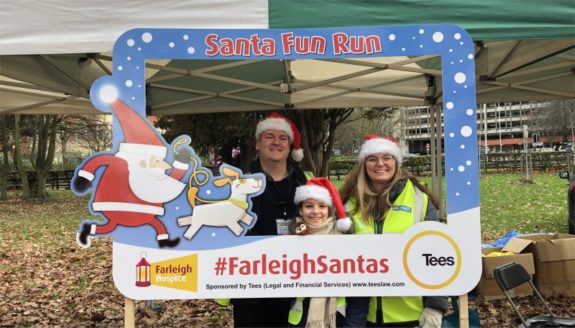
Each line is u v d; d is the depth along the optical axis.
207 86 7.04
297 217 2.85
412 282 2.72
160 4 3.01
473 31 2.98
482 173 31.06
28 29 3.01
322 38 2.82
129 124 2.73
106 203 2.70
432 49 2.79
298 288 2.73
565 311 4.95
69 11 3.02
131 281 2.69
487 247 5.71
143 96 2.75
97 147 28.39
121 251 2.69
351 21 2.97
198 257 2.71
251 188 2.74
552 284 5.25
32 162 25.95
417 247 2.73
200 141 13.70
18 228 13.95
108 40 3.02
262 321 3.25
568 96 7.08
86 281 7.30
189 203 2.72
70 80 5.31
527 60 5.06
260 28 2.95
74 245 10.68
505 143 92.06
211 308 5.69
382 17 2.97
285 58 2.82
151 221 2.71
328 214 2.79
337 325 2.88
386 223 2.78
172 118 13.77
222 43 2.80
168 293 2.70
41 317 5.54
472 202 2.71
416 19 2.98
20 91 6.11
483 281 5.09
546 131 55.66
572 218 8.19
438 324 2.78
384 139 2.93
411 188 2.87
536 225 11.29
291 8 2.97
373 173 2.88
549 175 27.45
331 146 13.92
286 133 3.25
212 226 2.72
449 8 2.98
